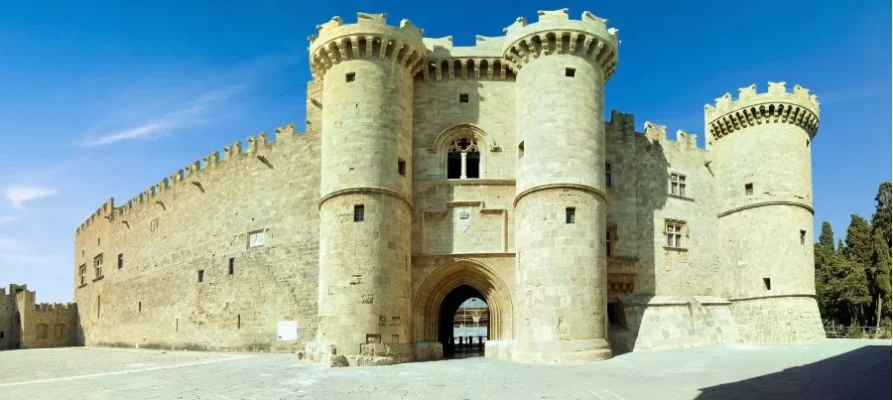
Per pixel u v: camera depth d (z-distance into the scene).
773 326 37.62
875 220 58.22
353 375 24.64
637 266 38.19
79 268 71.25
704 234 41.06
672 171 40.91
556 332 29.59
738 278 39.91
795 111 39.94
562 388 19.84
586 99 32.84
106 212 63.72
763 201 39.25
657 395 17.89
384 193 32.38
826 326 57.06
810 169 41.28
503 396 18.36
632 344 34.84
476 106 36.34
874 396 16.69
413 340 33.41
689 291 39.56
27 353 51.56
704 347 35.56
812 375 21.61
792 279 38.16
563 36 32.88
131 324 54.41
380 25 33.72
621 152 39.44
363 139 32.72
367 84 33.44
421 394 19.06
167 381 23.50
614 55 34.41
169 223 50.44
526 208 32.09
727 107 41.56
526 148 32.81
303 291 38.53
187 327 45.91
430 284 34.31
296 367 28.44
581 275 30.41
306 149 40.38
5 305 70.12
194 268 46.22
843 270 57.75
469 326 73.56
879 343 36.25
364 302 30.78
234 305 42.06
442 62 36.38
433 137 35.91
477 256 34.12
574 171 31.52
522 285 31.73
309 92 40.97
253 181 42.88
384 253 31.72
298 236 39.50
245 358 34.75
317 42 34.69
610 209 38.31
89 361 37.44
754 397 16.92
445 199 35.09
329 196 32.62
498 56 36.25
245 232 42.56
